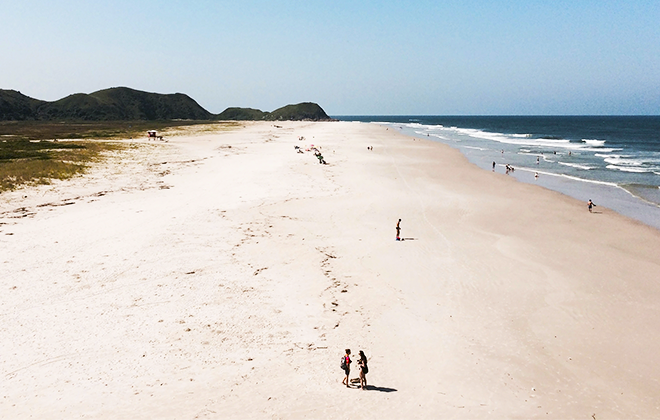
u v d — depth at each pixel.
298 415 11.80
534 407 12.69
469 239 28.05
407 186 44.44
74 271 20.95
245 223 29.62
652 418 12.34
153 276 20.70
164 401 12.16
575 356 15.43
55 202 32.94
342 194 39.56
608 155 76.00
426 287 20.77
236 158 60.72
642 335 16.88
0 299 17.94
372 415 11.95
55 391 12.52
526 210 35.84
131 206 32.88
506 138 120.19
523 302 19.44
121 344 15.03
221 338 15.61
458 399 12.88
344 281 21.11
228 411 11.84
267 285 20.25
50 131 108.69
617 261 24.61
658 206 38.00
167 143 78.75
